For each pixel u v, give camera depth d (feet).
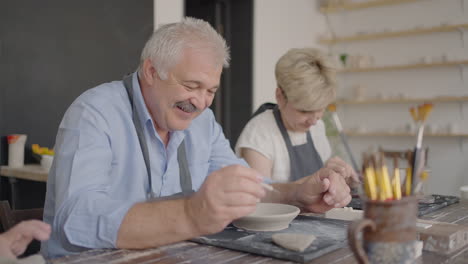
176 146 4.71
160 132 4.73
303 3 16.78
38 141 9.70
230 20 14.85
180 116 4.32
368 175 2.35
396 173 2.41
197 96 4.16
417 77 16.15
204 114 5.52
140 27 11.56
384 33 16.35
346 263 2.88
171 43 4.03
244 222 3.65
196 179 5.20
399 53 16.55
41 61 9.69
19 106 9.38
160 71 4.10
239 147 6.76
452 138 15.58
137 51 11.51
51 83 9.87
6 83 9.17
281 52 15.76
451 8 15.49
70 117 4.09
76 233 3.28
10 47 9.20
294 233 3.54
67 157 3.83
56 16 9.90
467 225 4.13
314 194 4.62
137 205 3.33
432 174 15.97
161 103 4.27
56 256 4.15
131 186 4.43
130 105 4.50
